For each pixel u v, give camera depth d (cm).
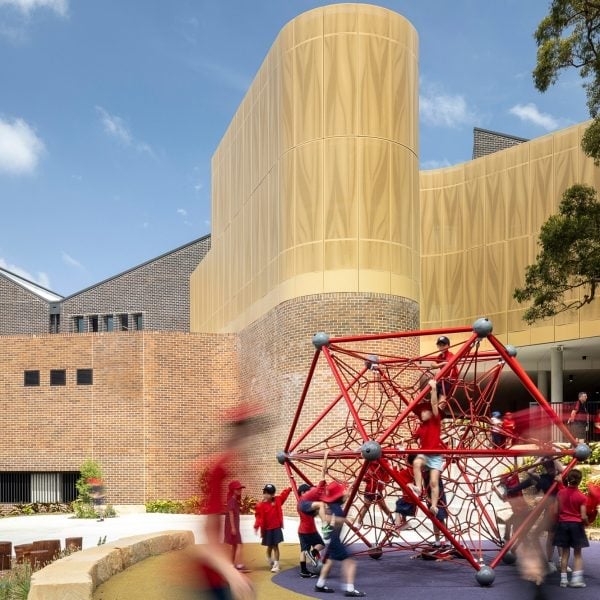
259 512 1273
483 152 4828
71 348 3703
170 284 6097
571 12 2559
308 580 1186
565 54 2558
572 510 1087
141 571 1178
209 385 3650
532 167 4016
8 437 3722
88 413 3644
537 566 955
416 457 1187
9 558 1527
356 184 2725
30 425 3703
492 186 4200
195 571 619
